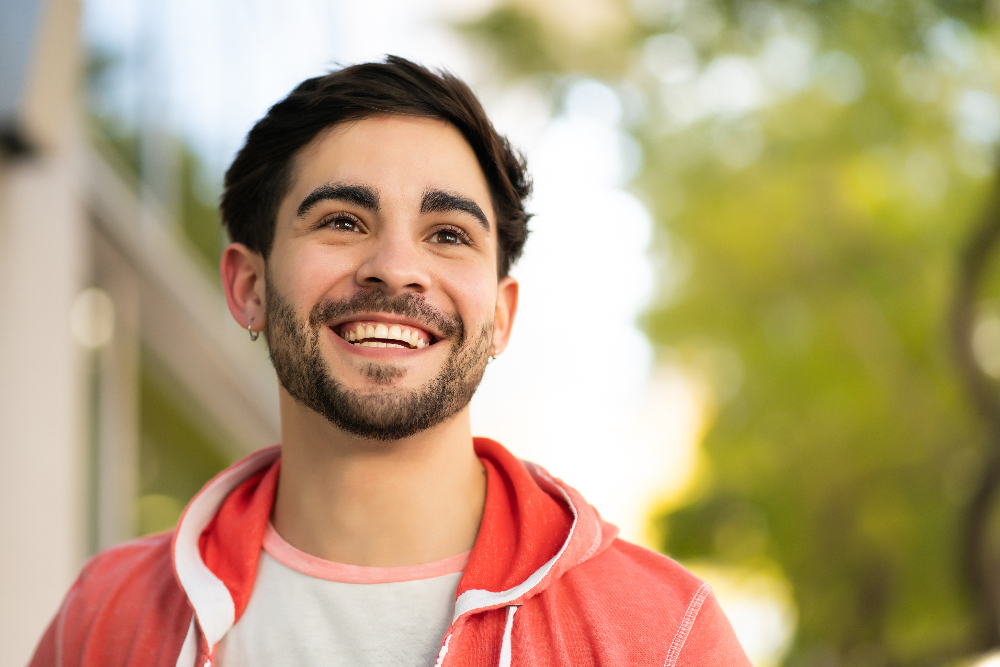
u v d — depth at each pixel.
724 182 9.84
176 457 5.12
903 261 9.41
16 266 3.17
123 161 4.44
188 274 4.98
